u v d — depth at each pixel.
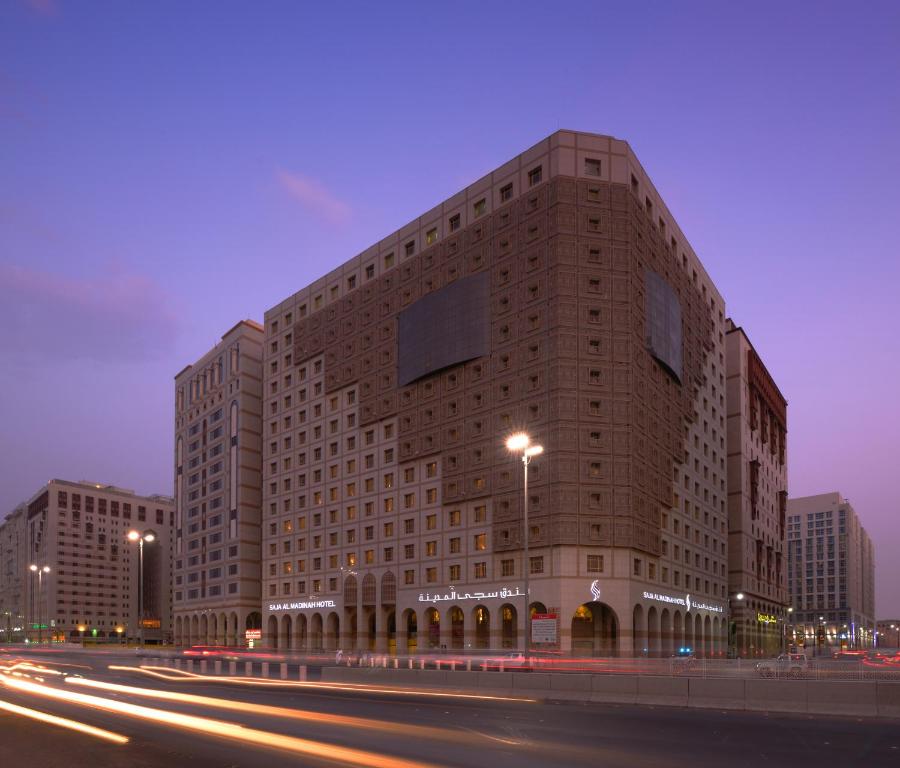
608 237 90.88
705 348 121.00
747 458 140.25
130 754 17.66
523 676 37.44
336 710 28.19
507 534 89.75
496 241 96.38
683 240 112.81
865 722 25.70
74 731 21.64
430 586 98.25
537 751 18.77
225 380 147.62
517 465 89.81
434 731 22.30
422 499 101.56
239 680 49.41
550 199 91.19
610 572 84.56
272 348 134.00
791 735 22.23
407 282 108.25
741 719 26.62
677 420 104.88
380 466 108.88
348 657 92.38
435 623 98.69
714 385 125.25
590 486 85.75
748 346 147.50
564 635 81.94
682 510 105.50
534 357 90.19
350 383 115.69
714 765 17.08
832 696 28.42
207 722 23.89
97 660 90.31
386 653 102.00
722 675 48.19
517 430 90.31
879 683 27.62
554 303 88.81
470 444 95.69
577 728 23.67
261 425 144.25
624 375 88.75
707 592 113.00
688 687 31.78
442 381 100.88
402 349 106.69
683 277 111.06
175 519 162.00
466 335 97.00
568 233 89.88
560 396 86.69
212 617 144.00
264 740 19.92
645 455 91.75
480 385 95.56
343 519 113.94
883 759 18.02
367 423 111.56
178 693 36.50
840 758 18.12
